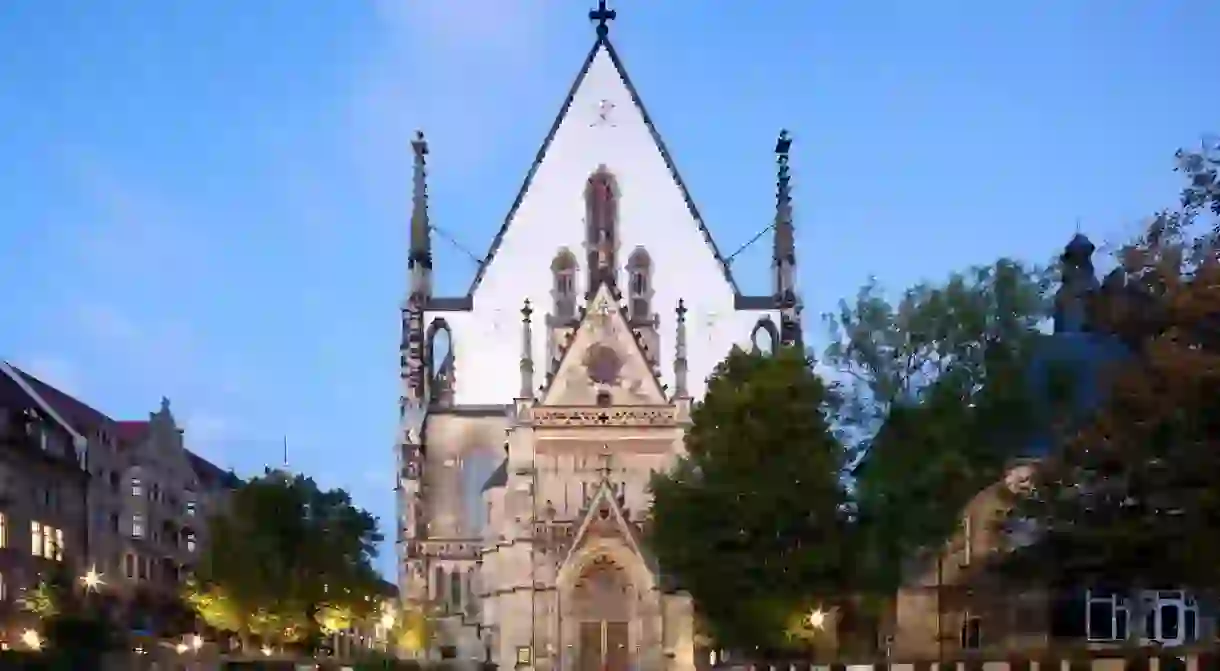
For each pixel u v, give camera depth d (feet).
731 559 185.78
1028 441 184.65
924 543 180.86
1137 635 183.21
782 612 184.14
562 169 314.35
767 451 189.16
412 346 304.91
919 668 167.22
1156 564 141.69
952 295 196.75
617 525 268.00
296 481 255.50
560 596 267.80
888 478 180.14
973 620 196.75
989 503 192.24
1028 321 196.13
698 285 310.24
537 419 283.59
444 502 299.99
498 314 310.24
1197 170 133.18
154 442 374.22
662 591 246.68
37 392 336.08
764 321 308.60
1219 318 121.70
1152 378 125.59
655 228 312.09
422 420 301.02
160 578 370.53
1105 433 133.80
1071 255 239.30
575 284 310.86
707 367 306.55
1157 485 130.52
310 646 251.80
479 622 289.33
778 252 314.76
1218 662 143.23
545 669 266.16
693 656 259.39
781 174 318.86
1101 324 136.77
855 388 201.87
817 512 186.29
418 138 317.22
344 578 252.01
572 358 287.28
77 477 320.09
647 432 282.97
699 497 188.55
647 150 315.17
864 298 224.94
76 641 189.57
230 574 242.99
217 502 357.20
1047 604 190.90
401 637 277.85
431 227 318.45
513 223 313.12
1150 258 130.93
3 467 274.98
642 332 306.76
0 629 241.14
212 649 236.02
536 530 275.18
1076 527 143.33
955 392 183.21
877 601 187.73
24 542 284.61
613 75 318.04
